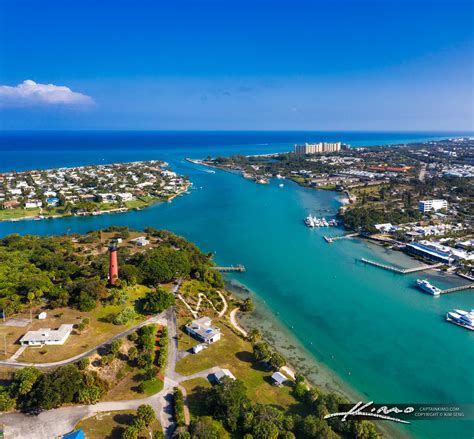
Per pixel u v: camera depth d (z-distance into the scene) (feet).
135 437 320.91
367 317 581.94
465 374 452.76
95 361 418.51
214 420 349.00
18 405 358.43
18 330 470.39
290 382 420.77
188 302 584.81
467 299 641.81
